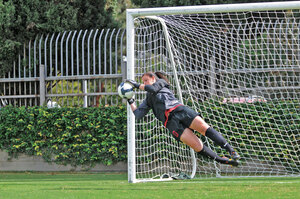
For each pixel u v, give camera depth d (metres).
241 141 34.28
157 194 17.39
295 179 27.47
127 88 22.75
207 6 26.38
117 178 31.78
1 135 38.16
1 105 41.31
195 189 19.38
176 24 32.75
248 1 45.75
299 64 34.84
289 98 33.66
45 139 37.97
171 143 33.41
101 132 36.81
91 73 46.88
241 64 35.97
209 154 21.69
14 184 25.33
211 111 34.69
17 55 41.50
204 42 37.41
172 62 31.11
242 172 34.00
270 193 17.12
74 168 37.56
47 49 43.12
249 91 35.28
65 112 37.38
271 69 33.81
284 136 33.66
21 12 42.25
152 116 33.78
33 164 38.16
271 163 33.84
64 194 17.78
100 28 48.56
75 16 44.66
